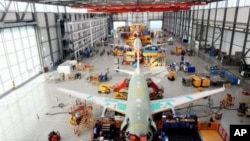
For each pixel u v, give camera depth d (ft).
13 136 69.92
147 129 51.31
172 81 117.60
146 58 151.53
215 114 77.51
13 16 114.93
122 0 146.72
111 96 97.81
